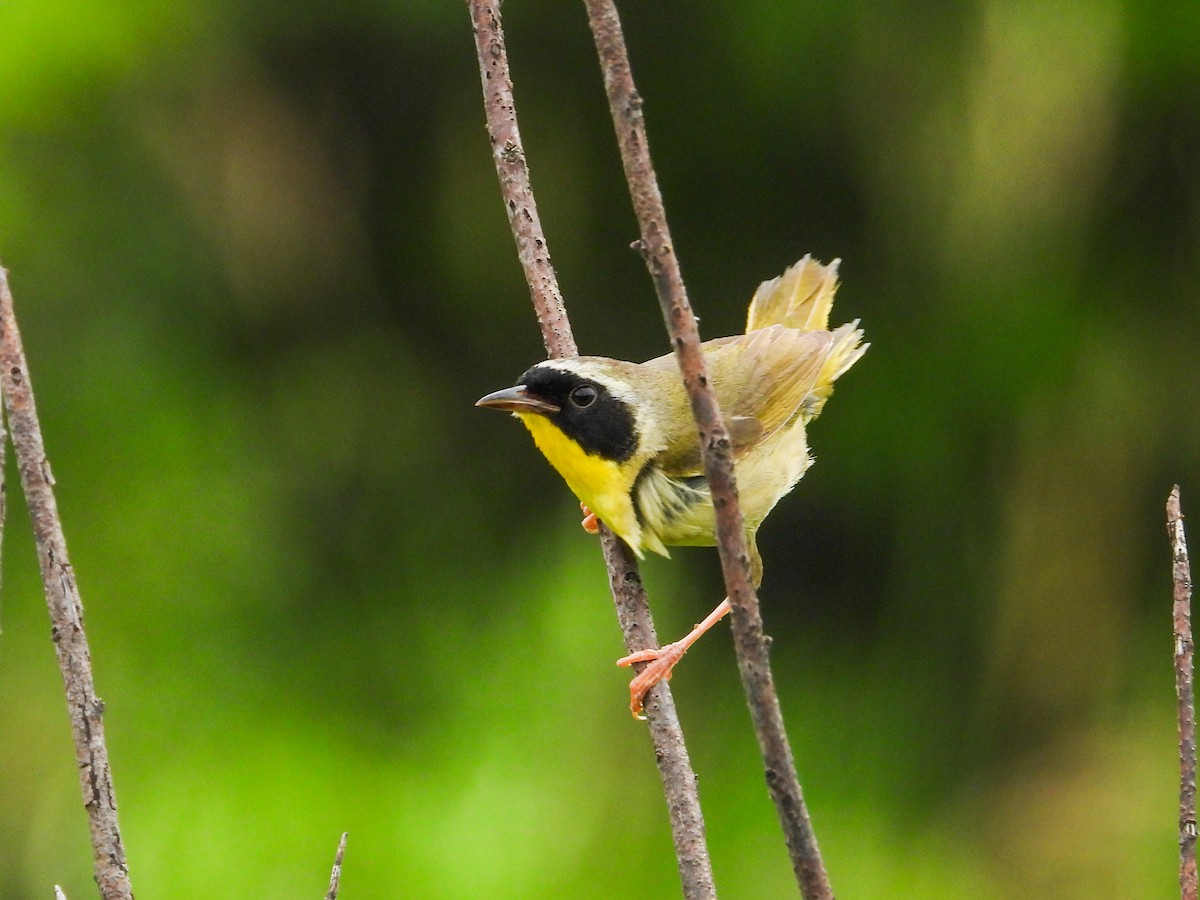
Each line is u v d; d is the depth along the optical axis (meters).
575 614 12.68
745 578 3.51
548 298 6.31
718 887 11.86
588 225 14.11
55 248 13.55
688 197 14.02
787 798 3.47
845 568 14.09
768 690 3.49
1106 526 13.29
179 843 11.86
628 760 12.02
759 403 7.39
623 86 3.50
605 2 3.49
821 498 13.98
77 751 3.96
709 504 6.89
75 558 13.22
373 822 11.84
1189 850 3.88
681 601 13.36
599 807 11.76
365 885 11.46
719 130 13.76
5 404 4.05
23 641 12.77
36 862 11.93
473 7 5.61
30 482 4.03
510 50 13.71
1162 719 13.07
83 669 3.99
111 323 13.73
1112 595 13.30
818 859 3.46
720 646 13.42
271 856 11.70
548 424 6.69
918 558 13.59
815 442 13.83
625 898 11.32
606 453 6.63
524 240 5.99
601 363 6.77
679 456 6.80
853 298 13.87
